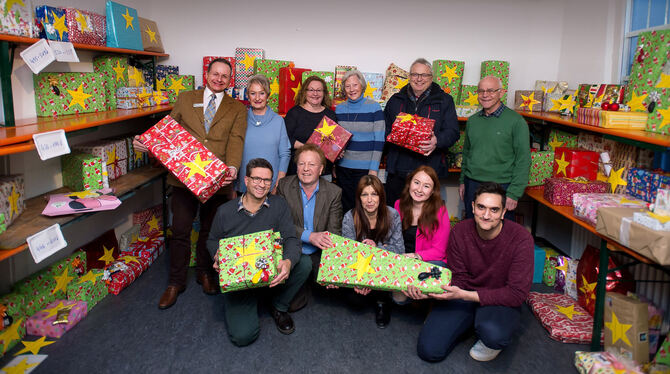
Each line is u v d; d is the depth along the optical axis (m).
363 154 3.19
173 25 4.01
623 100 2.87
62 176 2.80
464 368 2.23
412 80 3.07
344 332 2.53
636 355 2.12
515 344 2.45
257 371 2.17
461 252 2.37
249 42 4.07
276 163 3.07
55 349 2.28
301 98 3.26
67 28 2.53
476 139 3.08
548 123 3.66
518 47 4.15
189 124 2.77
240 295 2.41
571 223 3.54
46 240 1.95
